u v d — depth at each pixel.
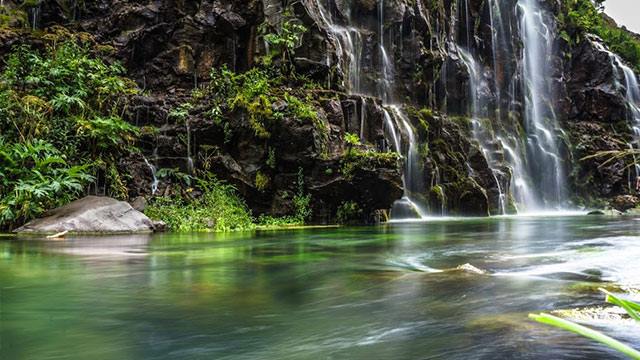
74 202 12.46
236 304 4.40
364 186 15.64
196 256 7.67
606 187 29.11
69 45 15.89
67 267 6.43
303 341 3.32
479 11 28.09
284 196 15.49
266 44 18.33
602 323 3.63
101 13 19.89
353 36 21.86
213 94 16.94
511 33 29.34
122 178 14.61
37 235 11.05
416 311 4.11
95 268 6.38
